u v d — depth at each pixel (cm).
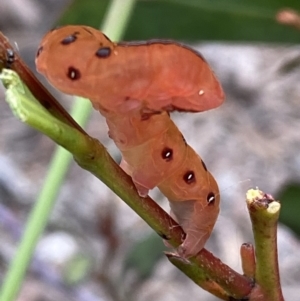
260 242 13
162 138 13
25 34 55
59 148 19
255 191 13
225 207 40
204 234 14
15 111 11
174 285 36
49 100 12
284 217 24
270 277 13
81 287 31
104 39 13
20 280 18
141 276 28
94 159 12
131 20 23
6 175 40
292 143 46
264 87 51
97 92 13
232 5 23
